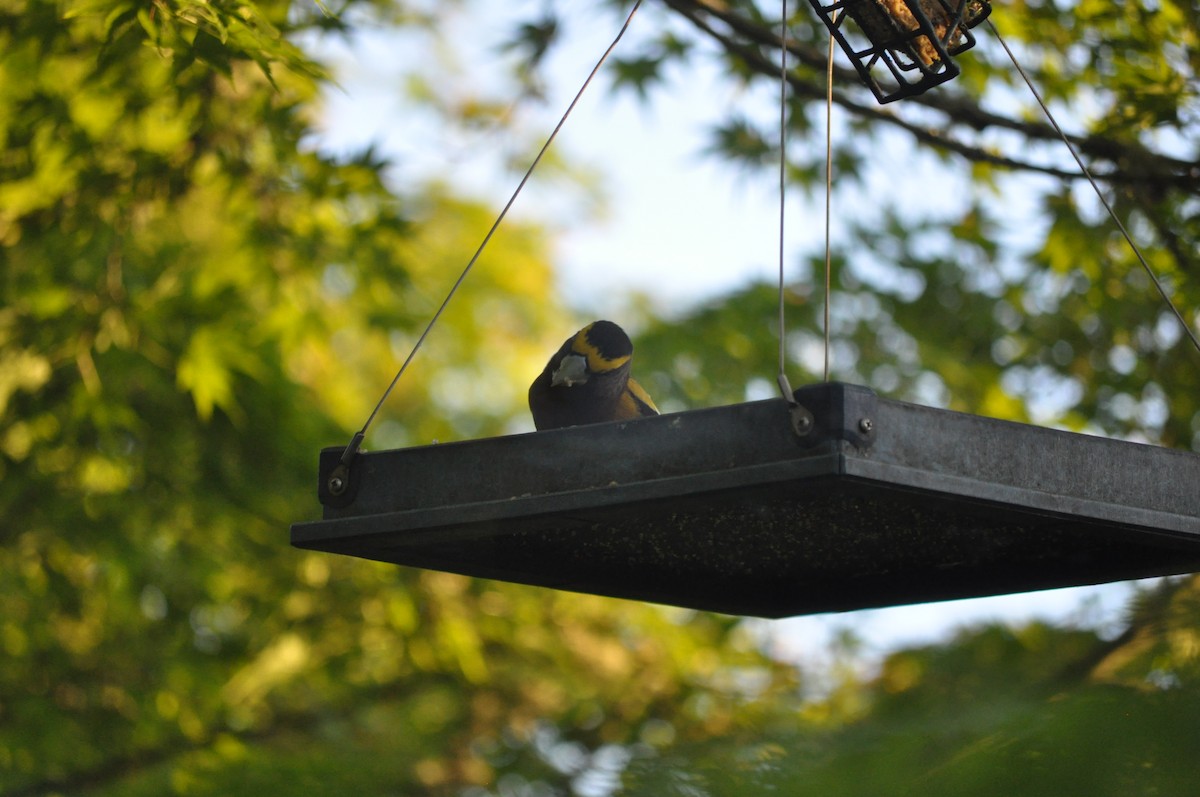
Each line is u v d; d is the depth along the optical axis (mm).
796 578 6336
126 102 9922
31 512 12602
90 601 13203
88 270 11547
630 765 8305
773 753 7812
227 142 10477
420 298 20766
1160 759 6344
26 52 9531
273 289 11938
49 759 12898
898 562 6035
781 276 4754
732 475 4555
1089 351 12992
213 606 14086
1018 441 4805
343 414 16812
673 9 11180
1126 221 10906
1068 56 10602
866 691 12867
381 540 5262
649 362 15258
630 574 6215
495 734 15375
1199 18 9688
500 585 16047
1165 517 5078
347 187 10891
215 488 13516
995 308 14102
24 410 12070
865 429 4434
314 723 14844
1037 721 6746
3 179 10328
